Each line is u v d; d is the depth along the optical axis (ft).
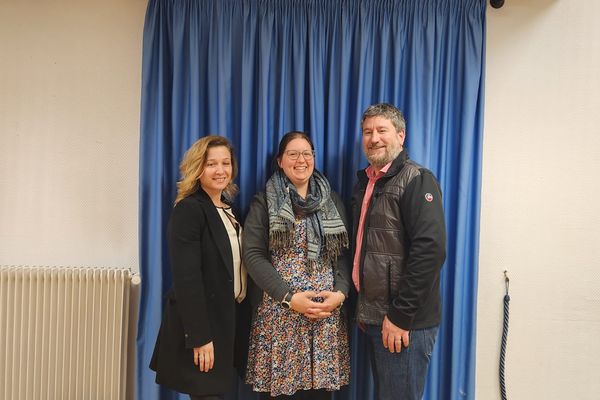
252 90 6.12
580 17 6.51
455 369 6.13
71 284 6.12
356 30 6.15
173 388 4.76
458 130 6.22
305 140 5.27
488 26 6.52
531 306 6.66
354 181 6.14
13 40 6.37
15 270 6.03
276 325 5.01
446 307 6.28
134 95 6.42
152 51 5.98
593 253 6.62
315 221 5.21
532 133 6.56
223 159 5.08
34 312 6.09
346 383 5.36
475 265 6.21
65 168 6.47
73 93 6.41
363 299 5.22
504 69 6.54
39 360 6.07
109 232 6.51
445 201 6.30
